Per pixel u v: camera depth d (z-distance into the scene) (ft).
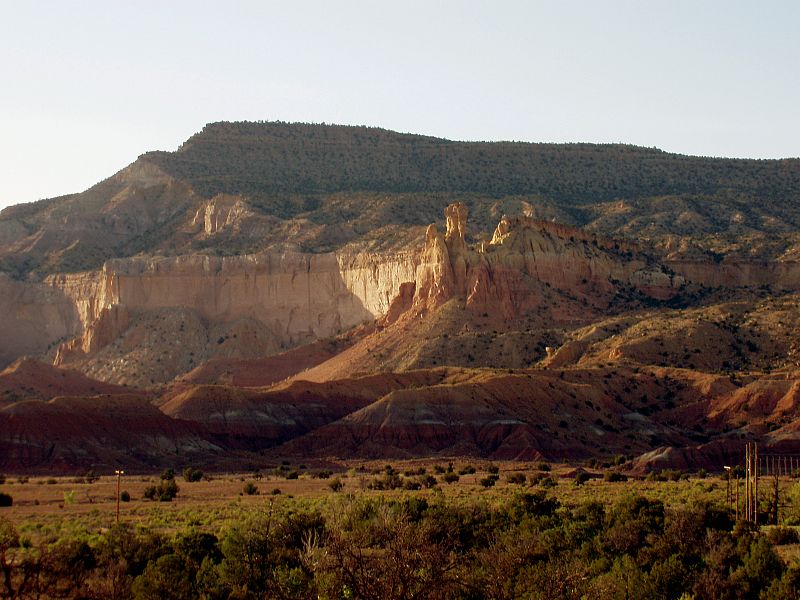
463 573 240.12
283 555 293.84
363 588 212.64
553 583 247.91
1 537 268.21
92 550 308.40
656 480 619.26
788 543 348.79
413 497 446.19
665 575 288.92
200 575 286.46
